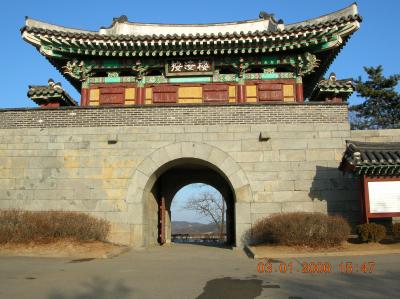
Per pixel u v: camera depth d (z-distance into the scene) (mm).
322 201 14969
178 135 15734
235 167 15344
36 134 16141
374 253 11969
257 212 14984
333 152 15367
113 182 15539
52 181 15703
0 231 13227
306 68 19234
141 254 13703
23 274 9211
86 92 19812
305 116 15711
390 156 13367
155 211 18703
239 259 12180
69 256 12438
